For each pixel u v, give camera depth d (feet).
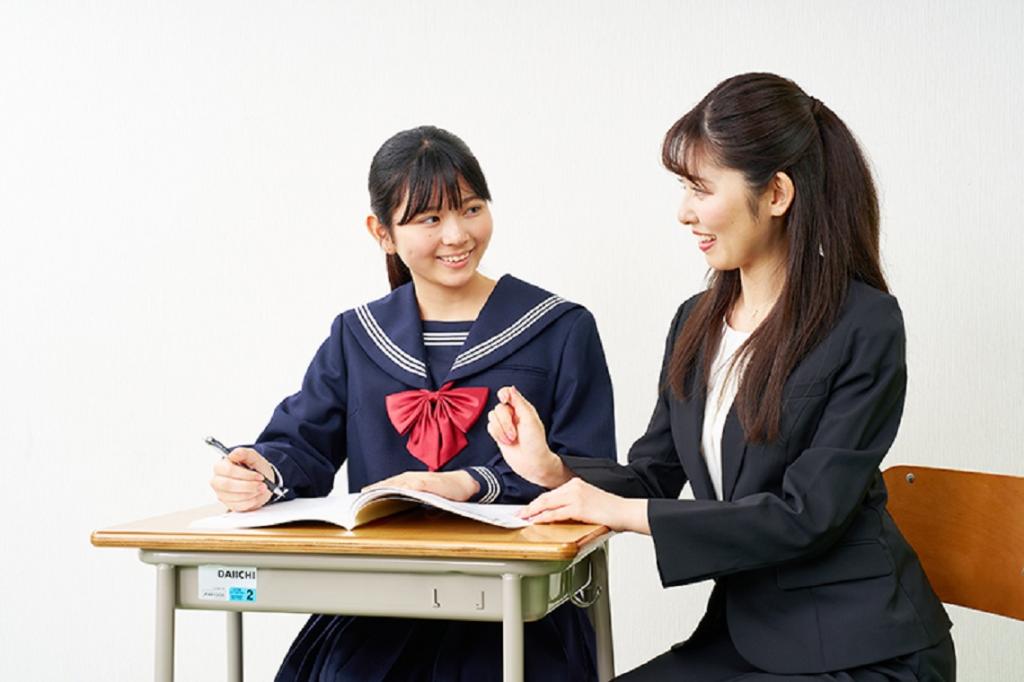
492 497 5.89
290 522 5.27
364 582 4.90
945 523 5.67
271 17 8.52
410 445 6.36
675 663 5.34
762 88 5.24
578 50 8.11
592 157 8.09
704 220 5.30
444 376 6.47
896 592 4.99
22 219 8.84
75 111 8.76
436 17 8.30
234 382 8.61
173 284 8.68
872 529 5.10
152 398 8.71
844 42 7.68
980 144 7.48
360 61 8.41
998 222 7.47
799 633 4.97
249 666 8.65
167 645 5.12
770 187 5.24
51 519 8.84
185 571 5.13
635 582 8.16
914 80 7.57
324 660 6.12
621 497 5.51
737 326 5.63
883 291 5.33
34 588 8.87
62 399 8.82
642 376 8.07
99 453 8.79
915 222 7.59
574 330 6.53
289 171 8.51
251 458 5.84
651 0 7.99
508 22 8.20
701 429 5.55
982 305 7.50
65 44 8.76
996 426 7.50
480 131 8.25
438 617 4.83
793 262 5.19
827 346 5.11
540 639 6.01
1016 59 7.43
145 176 8.69
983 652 7.62
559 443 6.36
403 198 6.22
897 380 5.10
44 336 8.83
